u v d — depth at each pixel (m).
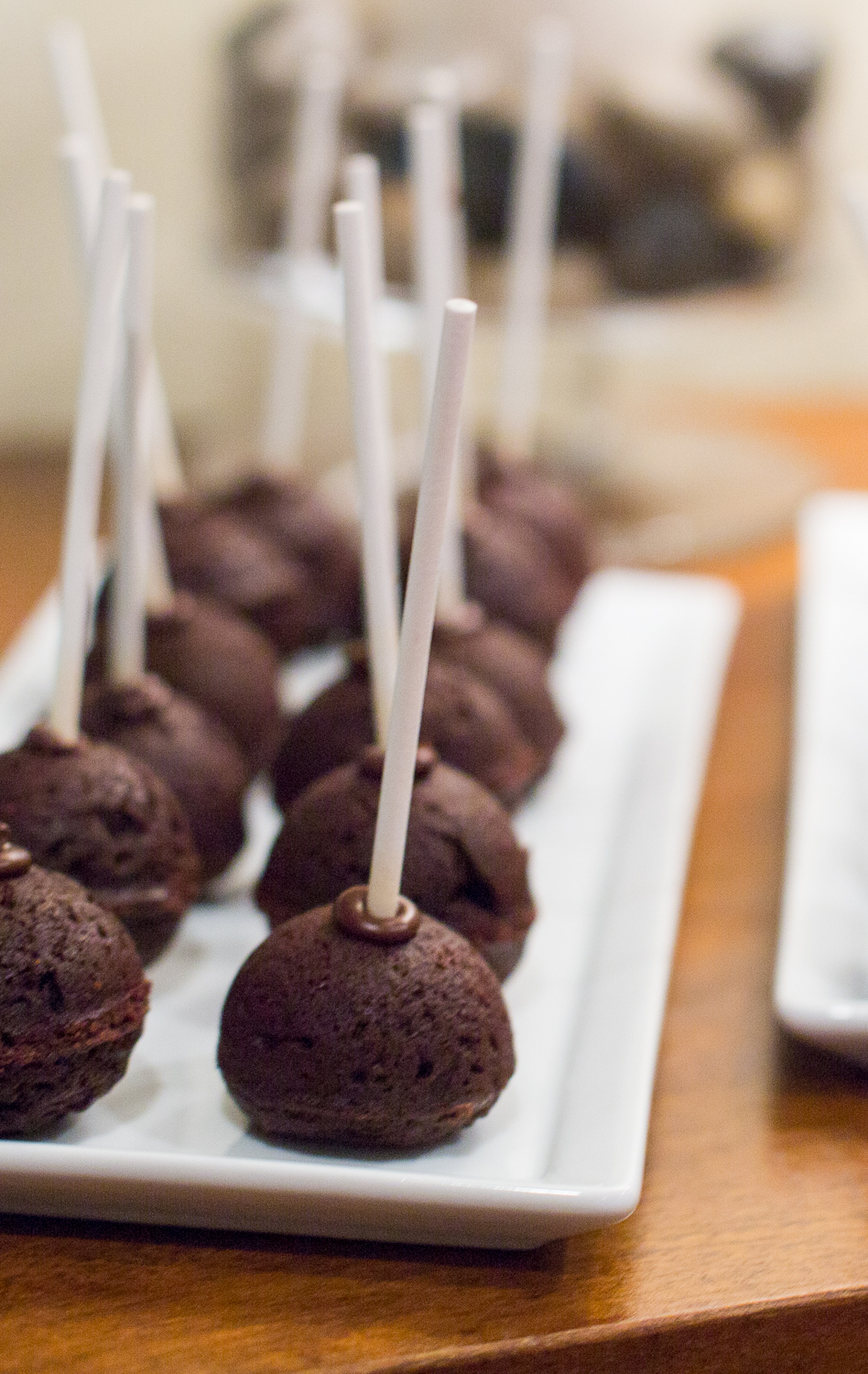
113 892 0.46
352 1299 0.41
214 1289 0.41
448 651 0.53
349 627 0.61
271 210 0.74
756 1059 0.47
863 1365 0.42
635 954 0.49
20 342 0.94
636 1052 0.45
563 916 0.51
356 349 0.44
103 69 0.92
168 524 0.59
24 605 0.67
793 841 0.52
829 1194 0.44
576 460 0.85
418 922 0.43
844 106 0.96
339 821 0.46
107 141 0.94
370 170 0.49
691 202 0.70
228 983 0.48
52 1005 0.42
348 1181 0.41
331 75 0.61
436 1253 0.42
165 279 0.98
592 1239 0.43
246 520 0.63
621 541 0.74
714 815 0.56
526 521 0.63
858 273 0.98
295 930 0.43
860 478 0.85
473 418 1.00
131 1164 0.41
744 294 0.73
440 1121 0.42
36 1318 0.41
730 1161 0.45
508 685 0.53
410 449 0.85
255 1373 0.40
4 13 0.89
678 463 0.87
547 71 0.60
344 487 0.82
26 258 0.92
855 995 0.47
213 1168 0.41
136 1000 0.43
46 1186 0.41
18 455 0.91
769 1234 0.43
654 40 0.70
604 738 0.59
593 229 0.69
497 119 0.67
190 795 0.50
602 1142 0.43
